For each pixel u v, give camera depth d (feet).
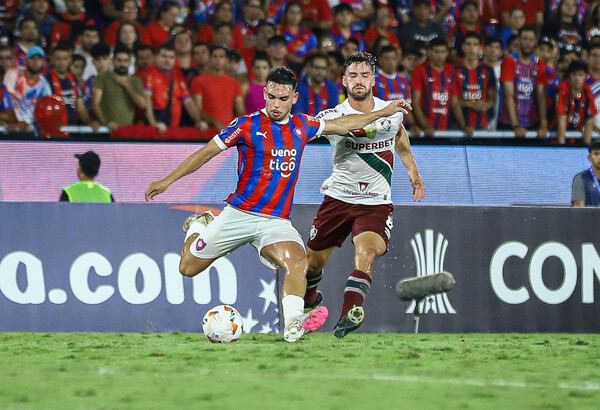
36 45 125.18
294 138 72.79
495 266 101.50
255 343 79.97
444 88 126.93
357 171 78.95
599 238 104.63
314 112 124.88
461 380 55.36
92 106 117.70
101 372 57.21
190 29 139.13
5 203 91.56
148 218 94.22
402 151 82.07
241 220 73.31
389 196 80.18
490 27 151.33
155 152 112.06
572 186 117.29
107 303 92.53
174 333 91.35
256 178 72.84
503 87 130.00
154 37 132.87
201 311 94.02
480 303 100.68
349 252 98.22
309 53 135.54
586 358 70.90
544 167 121.19
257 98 125.39
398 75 128.47
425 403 46.16
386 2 151.74
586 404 46.26
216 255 74.84
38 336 86.07
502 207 102.42
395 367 61.93
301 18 141.69
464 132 124.98
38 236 91.97
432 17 147.64
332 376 56.29
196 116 121.29
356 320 68.23
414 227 99.71
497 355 72.23
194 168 72.18
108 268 92.89
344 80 78.74
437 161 118.52
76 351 71.61
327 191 81.30
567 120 131.75
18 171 107.45
